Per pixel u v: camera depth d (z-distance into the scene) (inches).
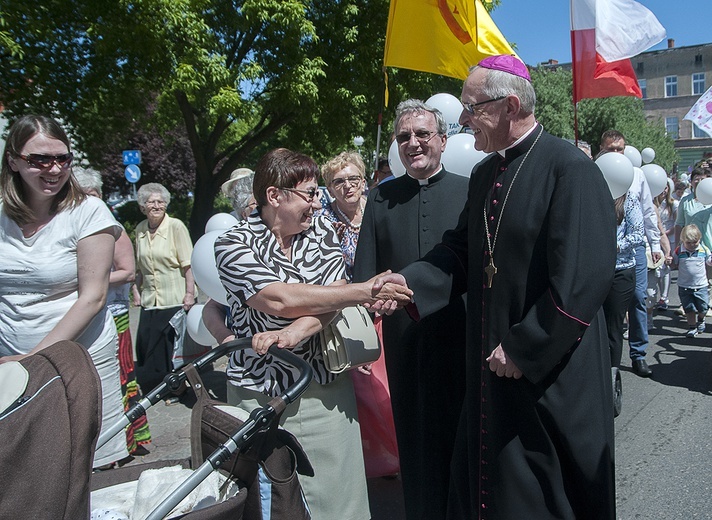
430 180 118.7
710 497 132.2
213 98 433.7
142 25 427.8
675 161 1728.6
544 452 86.5
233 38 528.4
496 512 88.9
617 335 187.5
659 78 2134.6
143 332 210.4
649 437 165.0
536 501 86.6
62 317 106.3
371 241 122.3
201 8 444.8
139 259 208.2
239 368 98.2
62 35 475.5
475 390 94.3
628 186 181.0
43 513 59.7
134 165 561.0
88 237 105.7
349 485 99.3
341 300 91.0
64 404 64.8
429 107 118.6
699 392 197.6
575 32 202.4
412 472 115.7
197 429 83.8
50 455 61.7
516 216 88.4
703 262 263.7
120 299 166.1
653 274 280.1
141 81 486.9
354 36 519.8
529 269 87.4
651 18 199.3
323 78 526.0
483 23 176.2
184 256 204.8
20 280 104.5
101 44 438.9
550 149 88.4
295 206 95.2
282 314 91.7
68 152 100.0
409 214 118.5
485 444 90.8
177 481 78.2
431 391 112.2
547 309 82.1
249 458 78.5
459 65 179.3
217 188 634.2
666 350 249.3
